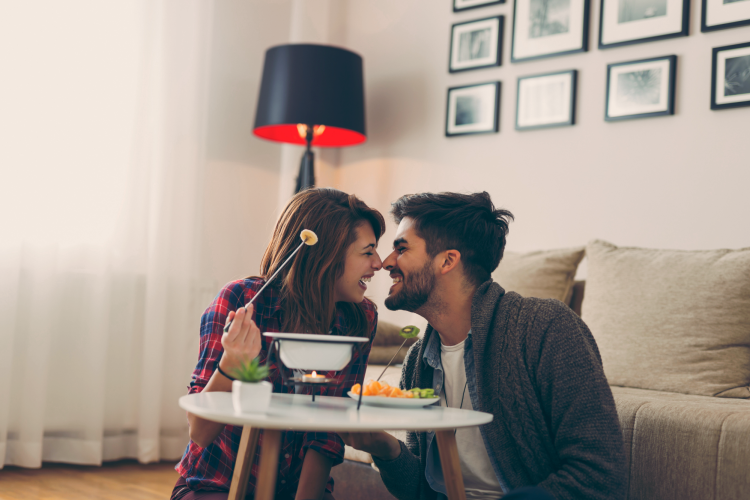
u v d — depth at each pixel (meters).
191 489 1.17
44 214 2.50
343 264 1.26
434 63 3.12
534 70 2.78
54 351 2.57
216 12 3.21
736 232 2.23
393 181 3.21
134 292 2.73
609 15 2.57
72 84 2.61
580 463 1.04
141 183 2.76
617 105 2.52
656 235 2.40
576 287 2.27
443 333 1.31
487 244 1.27
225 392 1.06
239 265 3.23
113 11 2.72
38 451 2.44
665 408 1.32
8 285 2.41
